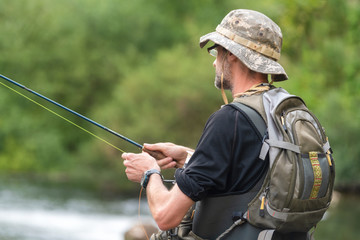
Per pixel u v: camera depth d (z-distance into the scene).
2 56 69.56
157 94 51.19
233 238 4.04
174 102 50.59
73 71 69.62
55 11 71.25
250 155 4.02
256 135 4.02
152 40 69.31
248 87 4.35
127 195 46.03
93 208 35.66
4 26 70.38
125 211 34.84
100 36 70.25
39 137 65.50
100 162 53.09
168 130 50.53
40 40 70.25
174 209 4.06
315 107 36.69
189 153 4.98
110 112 52.56
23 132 65.81
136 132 50.50
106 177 51.53
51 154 64.25
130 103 51.81
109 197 43.50
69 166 63.56
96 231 26.05
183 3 69.88
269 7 37.44
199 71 51.25
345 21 39.00
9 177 53.38
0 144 64.44
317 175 3.96
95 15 70.00
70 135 69.25
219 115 4.12
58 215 30.80
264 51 4.28
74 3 71.25
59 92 70.25
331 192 4.16
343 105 37.03
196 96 50.31
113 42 70.25
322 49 37.56
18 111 68.00
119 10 70.25
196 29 56.53
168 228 4.13
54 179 53.41
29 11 70.56
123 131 51.25
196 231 4.25
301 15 37.28
